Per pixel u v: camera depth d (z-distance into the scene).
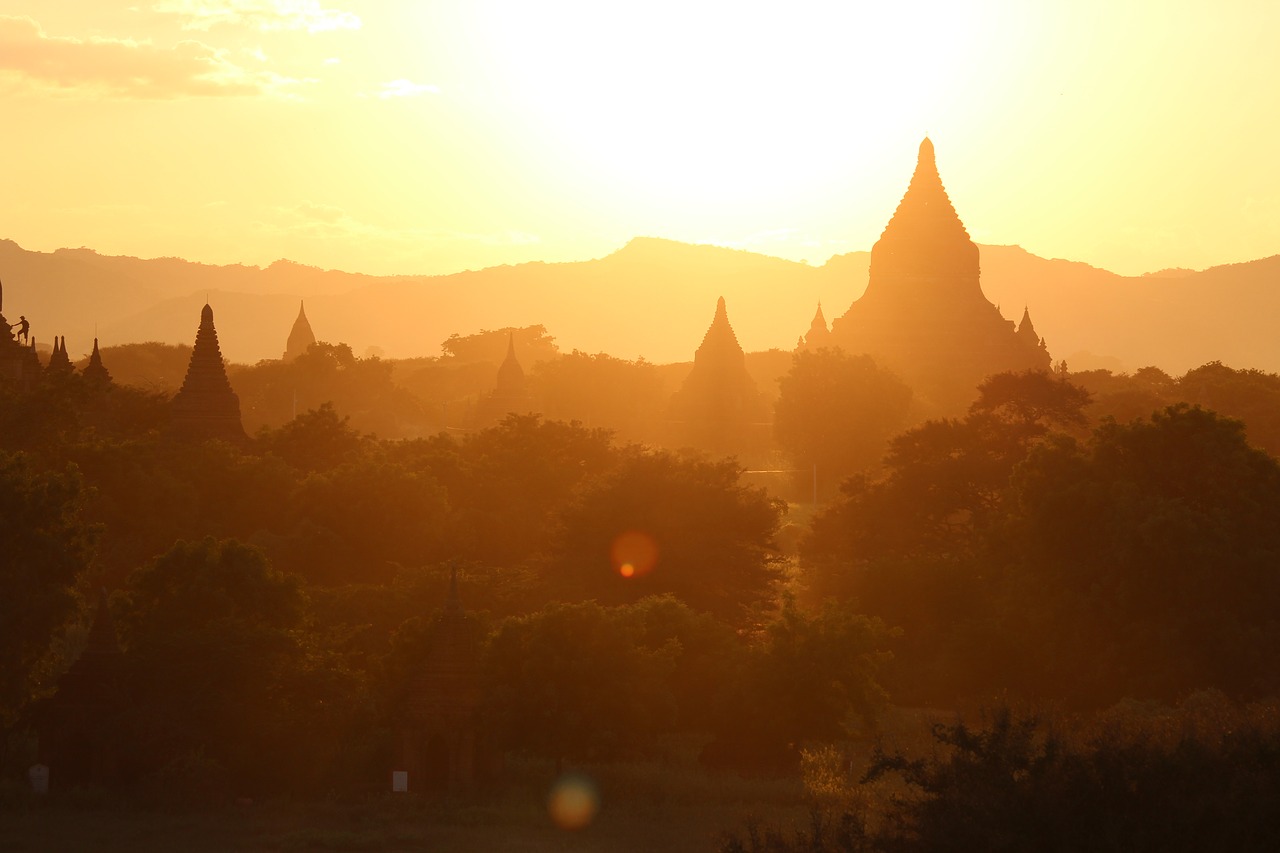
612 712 49.53
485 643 51.28
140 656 50.34
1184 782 28.05
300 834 42.12
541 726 48.84
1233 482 67.62
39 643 53.25
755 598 74.56
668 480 75.75
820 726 52.16
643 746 51.69
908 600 73.00
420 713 48.53
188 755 47.25
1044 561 68.38
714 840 36.94
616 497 75.06
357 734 50.97
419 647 51.16
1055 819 27.41
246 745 49.03
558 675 49.31
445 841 41.84
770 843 32.75
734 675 53.62
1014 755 29.23
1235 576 63.16
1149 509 64.75
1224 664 61.16
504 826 43.75
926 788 29.86
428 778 48.78
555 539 78.00
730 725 53.03
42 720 48.94
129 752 47.56
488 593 69.19
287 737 49.50
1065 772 28.45
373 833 42.47
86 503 61.16
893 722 58.38
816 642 52.53
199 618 54.41
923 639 70.44
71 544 56.94
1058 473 70.19
